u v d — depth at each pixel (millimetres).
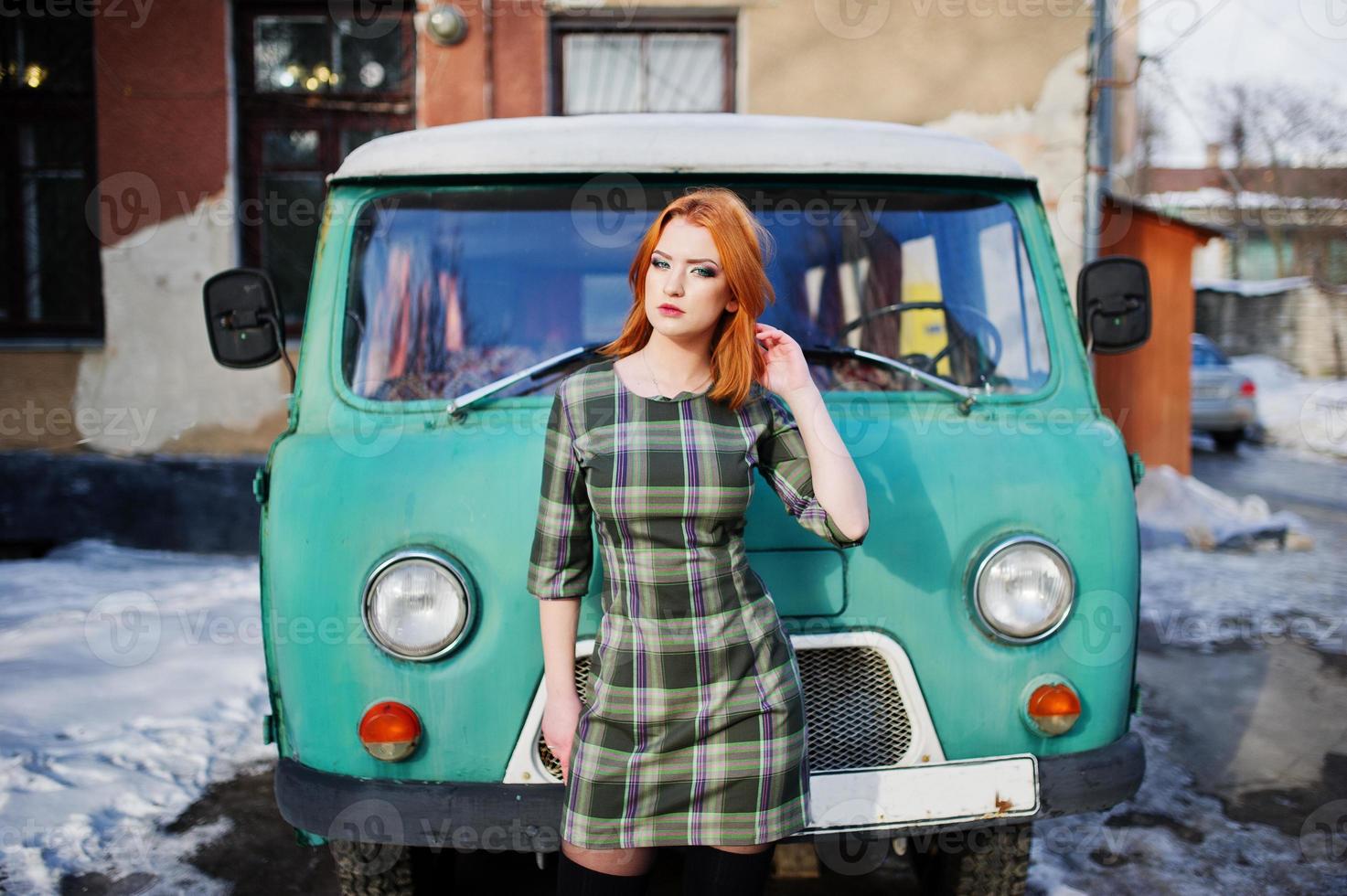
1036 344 2371
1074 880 2760
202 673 4332
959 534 2016
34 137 7207
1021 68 7164
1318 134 23672
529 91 7176
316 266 2330
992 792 1979
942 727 2014
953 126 7219
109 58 6961
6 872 2754
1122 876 2795
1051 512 2049
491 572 1926
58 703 3922
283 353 2334
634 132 2369
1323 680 4441
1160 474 7973
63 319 7305
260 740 3711
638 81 7359
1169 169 24797
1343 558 6871
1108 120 8125
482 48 7113
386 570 1905
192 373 7086
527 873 2861
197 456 7051
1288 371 18484
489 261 2334
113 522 6977
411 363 2266
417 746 1938
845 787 1925
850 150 2371
